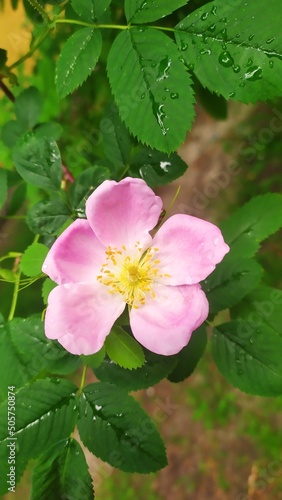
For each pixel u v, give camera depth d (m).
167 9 0.15
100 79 0.26
